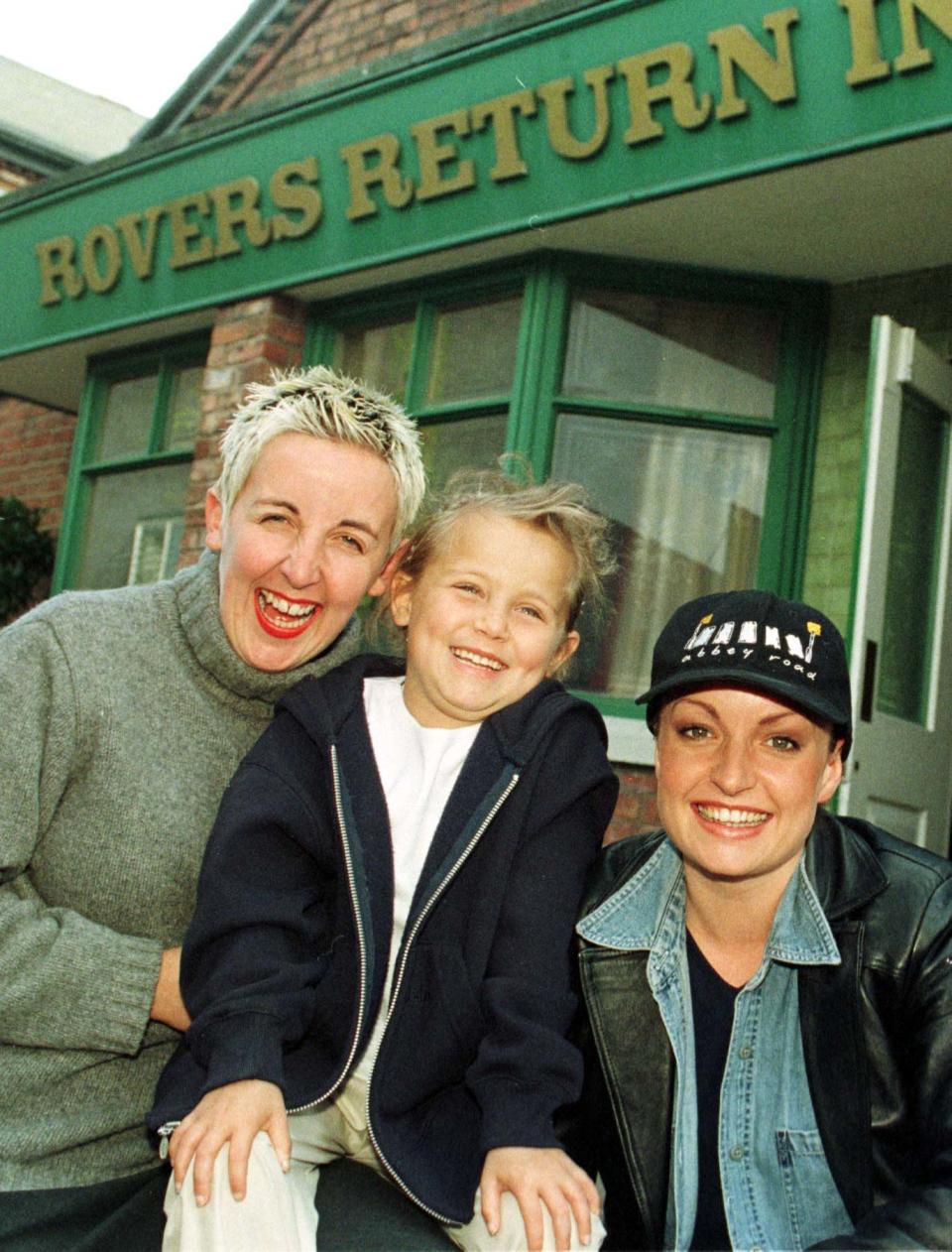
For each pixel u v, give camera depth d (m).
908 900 1.70
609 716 4.22
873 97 3.45
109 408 6.05
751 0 3.60
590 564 2.12
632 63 3.82
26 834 1.82
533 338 4.39
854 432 4.29
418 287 4.75
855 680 3.63
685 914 1.80
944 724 4.13
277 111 4.70
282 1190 1.58
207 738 1.95
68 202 5.53
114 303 5.50
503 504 2.04
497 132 4.14
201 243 5.05
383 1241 1.67
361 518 1.94
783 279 4.40
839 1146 1.66
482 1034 1.78
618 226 4.13
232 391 5.01
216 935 1.73
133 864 1.86
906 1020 1.68
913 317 4.23
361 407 1.97
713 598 1.80
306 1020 1.73
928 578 4.07
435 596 2.01
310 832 1.84
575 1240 1.56
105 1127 1.81
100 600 1.98
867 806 3.77
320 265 4.74
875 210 3.86
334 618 1.99
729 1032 1.76
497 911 1.80
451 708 1.95
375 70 4.41
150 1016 1.77
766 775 1.68
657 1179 1.72
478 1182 1.72
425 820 1.88
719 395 4.43
